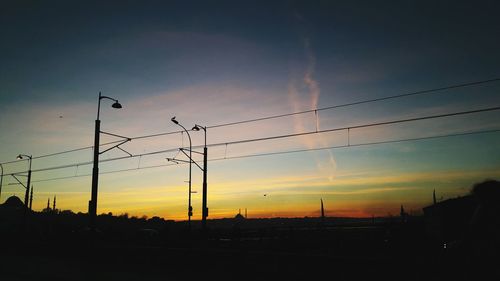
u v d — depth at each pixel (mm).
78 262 27531
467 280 4621
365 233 55750
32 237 41531
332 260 17453
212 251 22438
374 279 15742
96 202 29078
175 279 19922
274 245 39250
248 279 19375
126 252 26641
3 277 20781
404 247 31625
